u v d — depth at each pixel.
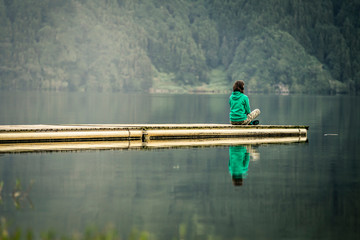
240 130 25.14
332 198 11.87
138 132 23.70
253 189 12.82
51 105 75.06
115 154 18.89
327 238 9.09
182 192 12.45
